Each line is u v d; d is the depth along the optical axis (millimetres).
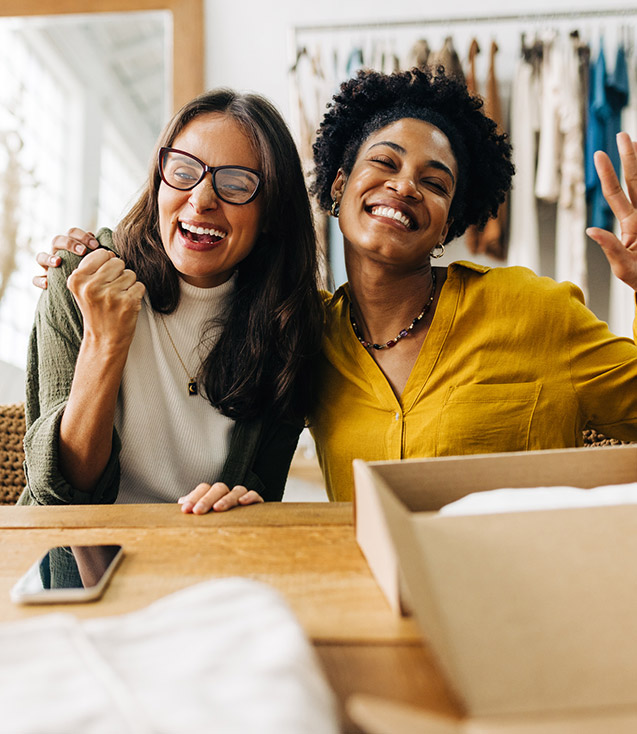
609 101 2641
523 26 2652
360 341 1253
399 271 1188
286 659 343
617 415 1190
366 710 307
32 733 288
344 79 2688
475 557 446
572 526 467
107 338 1048
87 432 1051
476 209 1414
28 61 2879
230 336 1255
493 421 1152
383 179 1161
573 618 414
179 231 1186
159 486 1233
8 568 614
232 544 659
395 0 2707
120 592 550
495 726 316
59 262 1222
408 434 1161
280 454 1277
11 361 2916
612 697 375
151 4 2730
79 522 744
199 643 364
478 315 1211
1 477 1362
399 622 493
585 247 2623
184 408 1239
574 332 1186
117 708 307
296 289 1243
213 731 290
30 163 2916
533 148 2643
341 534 684
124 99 2875
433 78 1309
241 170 1157
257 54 2740
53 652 353
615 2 2627
